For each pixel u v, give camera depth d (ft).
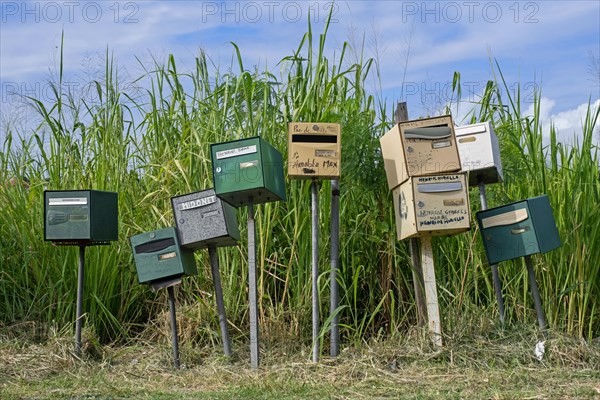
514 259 40.73
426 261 36.91
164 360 37.73
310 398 30.17
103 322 41.27
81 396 31.27
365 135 40.19
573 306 39.06
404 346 36.50
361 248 41.55
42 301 41.70
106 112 45.85
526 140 43.65
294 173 36.04
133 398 30.81
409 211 36.29
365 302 41.57
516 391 30.76
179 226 36.47
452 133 36.65
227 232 35.86
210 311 40.04
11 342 39.11
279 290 41.22
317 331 36.40
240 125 42.68
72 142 45.32
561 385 31.81
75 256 41.83
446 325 37.86
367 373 33.99
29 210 43.37
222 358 37.29
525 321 38.91
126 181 45.14
